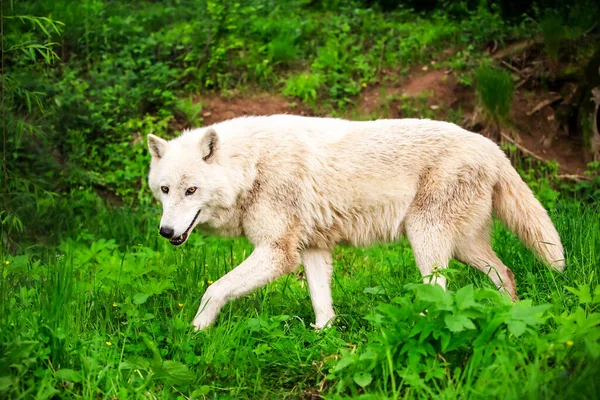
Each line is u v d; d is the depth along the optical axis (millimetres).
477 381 5246
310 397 5844
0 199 8797
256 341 6703
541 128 13031
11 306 6336
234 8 15359
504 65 13969
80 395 5535
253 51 14766
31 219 10273
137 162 12609
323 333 6680
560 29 13406
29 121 12164
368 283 8211
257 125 7562
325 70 14414
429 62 14453
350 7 16125
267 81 14320
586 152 12562
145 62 14320
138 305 7074
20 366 5254
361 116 13383
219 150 7199
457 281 7715
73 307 6730
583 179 12062
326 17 16062
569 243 8148
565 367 5344
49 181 11820
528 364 5422
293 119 7680
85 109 13094
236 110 13750
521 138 12922
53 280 6371
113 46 14719
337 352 6246
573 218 8688
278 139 7414
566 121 13000
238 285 7086
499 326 5469
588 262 7523
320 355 6281
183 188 7086
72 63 14102
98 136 13094
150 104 13688
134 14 15742
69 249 8062
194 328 6754
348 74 14242
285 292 8094
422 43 14695
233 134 7469
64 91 12844
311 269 7539
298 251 7480
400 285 7770
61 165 12258
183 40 14812
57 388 5555
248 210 7371
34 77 12867
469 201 7242
